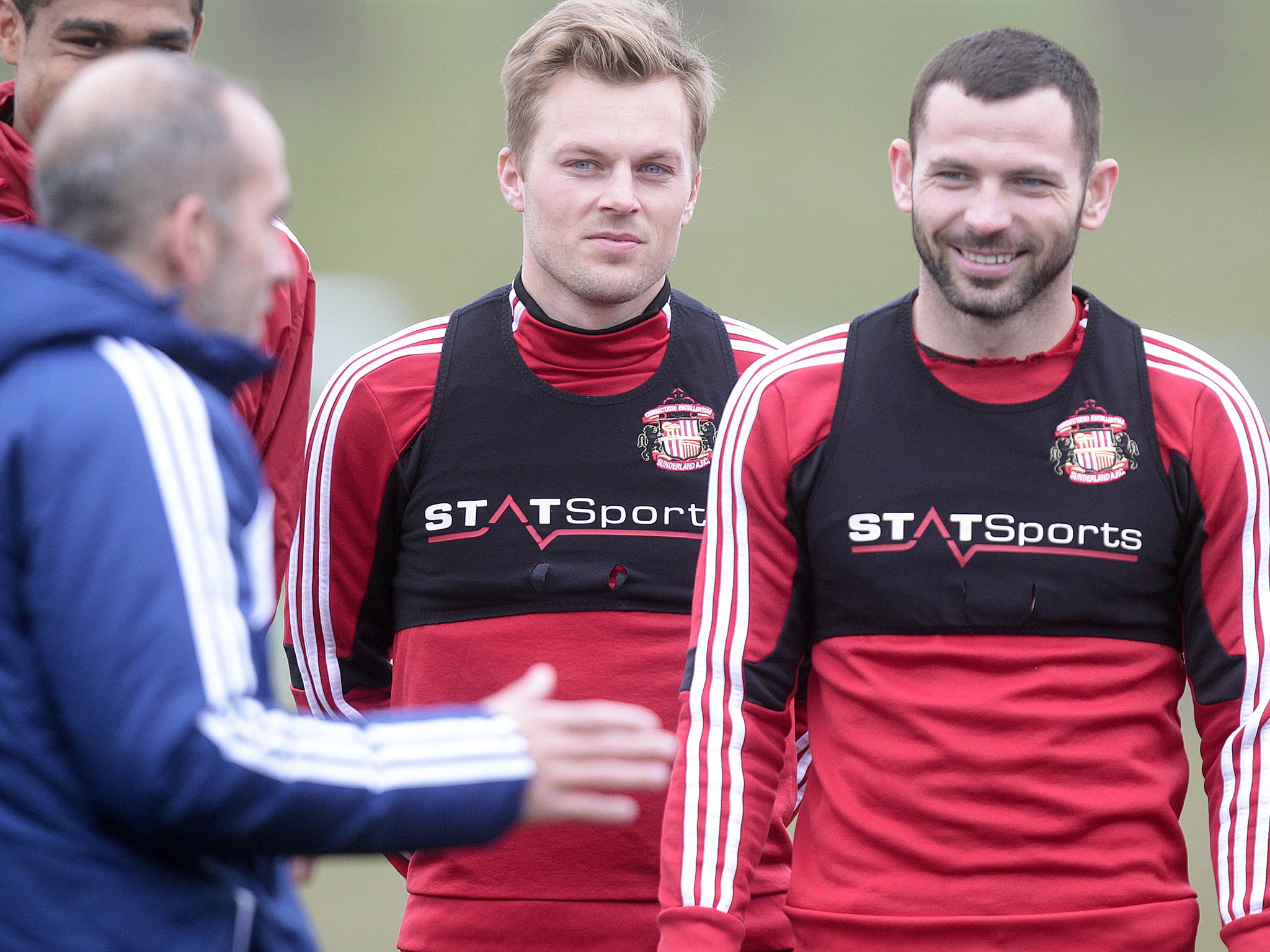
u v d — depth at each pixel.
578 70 9.48
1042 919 7.90
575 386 9.89
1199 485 8.26
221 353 5.83
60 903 5.38
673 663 9.64
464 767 5.70
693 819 8.32
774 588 8.59
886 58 103.44
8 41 9.20
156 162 5.75
